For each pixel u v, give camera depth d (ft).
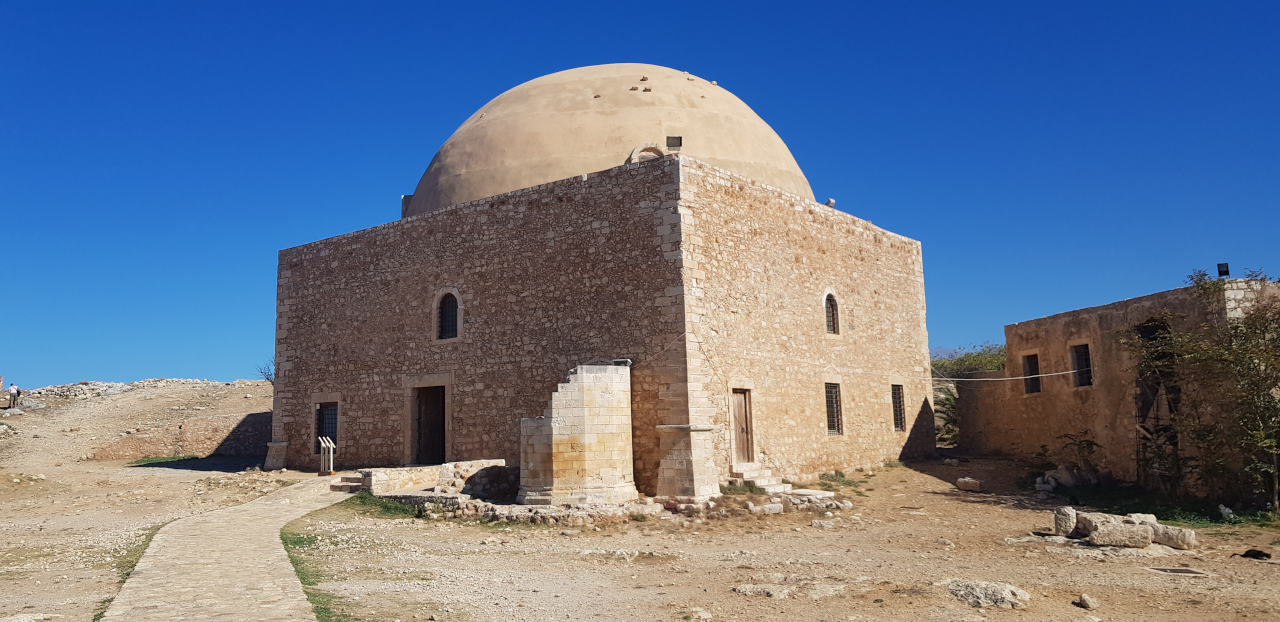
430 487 65.98
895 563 41.34
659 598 33.50
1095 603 31.63
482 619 29.84
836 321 77.00
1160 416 65.05
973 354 119.55
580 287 65.41
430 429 76.74
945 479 74.38
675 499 57.47
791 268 71.67
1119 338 69.15
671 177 61.36
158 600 30.99
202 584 34.27
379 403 77.77
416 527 53.26
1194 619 29.81
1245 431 54.85
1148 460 64.75
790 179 80.94
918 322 89.76
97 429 115.55
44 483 79.05
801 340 71.67
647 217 62.28
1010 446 85.20
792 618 30.19
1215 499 58.08
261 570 37.55
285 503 61.36
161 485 75.66
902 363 85.97
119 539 50.34
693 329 60.03
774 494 60.54
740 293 65.31
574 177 67.00
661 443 59.57
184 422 111.45
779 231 70.79
